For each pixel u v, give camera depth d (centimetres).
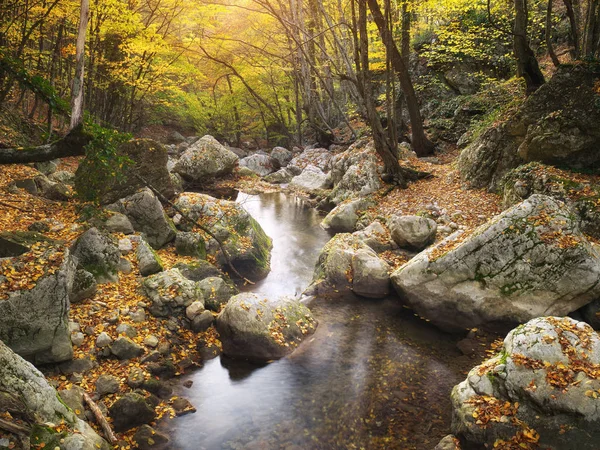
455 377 679
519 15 1323
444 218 1256
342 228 1480
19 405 445
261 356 738
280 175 2388
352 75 2069
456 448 514
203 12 2045
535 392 511
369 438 556
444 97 2317
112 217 992
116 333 698
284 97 3166
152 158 1172
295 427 579
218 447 541
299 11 2117
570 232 803
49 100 576
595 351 532
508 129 1297
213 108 3142
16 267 617
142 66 2006
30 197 1123
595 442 477
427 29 2597
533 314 791
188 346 748
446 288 850
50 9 1349
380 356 745
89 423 541
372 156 1705
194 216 1174
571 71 1152
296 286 1072
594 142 1073
